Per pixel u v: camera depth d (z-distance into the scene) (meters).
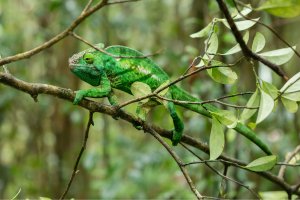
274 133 6.32
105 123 7.18
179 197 5.96
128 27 7.09
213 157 2.67
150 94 2.75
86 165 6.46
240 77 5.83
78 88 7.83
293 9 2.12
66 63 7.77
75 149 8.29
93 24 6.44
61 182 8.09
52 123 8.20
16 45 7.28
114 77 3.16
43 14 7.13
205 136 5.79
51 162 8.12
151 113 5.82
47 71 7.70
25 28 7.65
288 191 3.50
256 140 3.32
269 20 6.06
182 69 5.08
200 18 6.18
